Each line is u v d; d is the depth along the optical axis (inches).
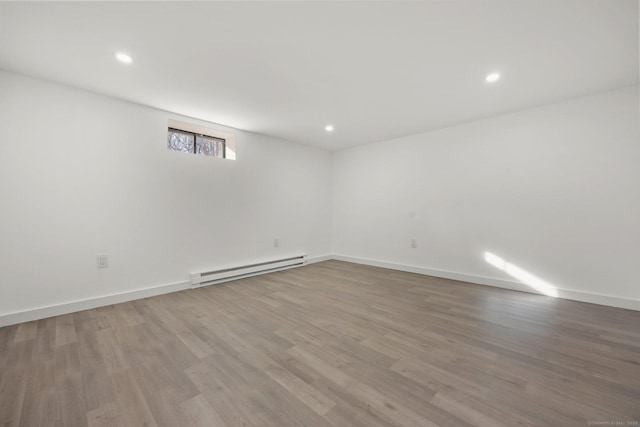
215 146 149.3
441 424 44.8
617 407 48.7
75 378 57.8
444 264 149.9
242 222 150.6
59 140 95.0
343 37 70.6
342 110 122.3
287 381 56.9
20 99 88.0
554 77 92.3
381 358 65.9
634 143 98.4
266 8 59.6
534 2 58.4
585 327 83.4
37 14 60.1
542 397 51.5
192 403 50.3
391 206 174.4
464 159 141.6
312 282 139.3
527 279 121.8
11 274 86.6
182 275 126.3
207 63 82.6
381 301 109.0
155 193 117.9
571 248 111.0
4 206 85.4
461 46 74.7
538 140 118.6
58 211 94.7
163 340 75.5
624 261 100.3
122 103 108.9
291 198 178.7
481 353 68.0
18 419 46.1
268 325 85.9
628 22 64.3
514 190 125.3
